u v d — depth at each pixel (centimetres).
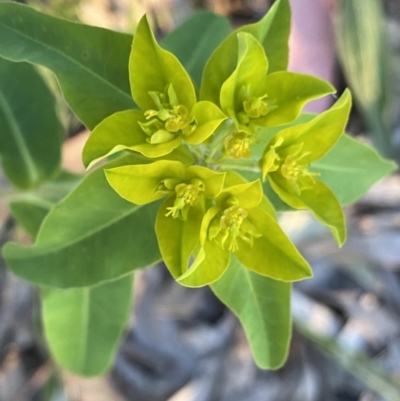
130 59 9
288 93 10
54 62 10
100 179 10
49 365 22
